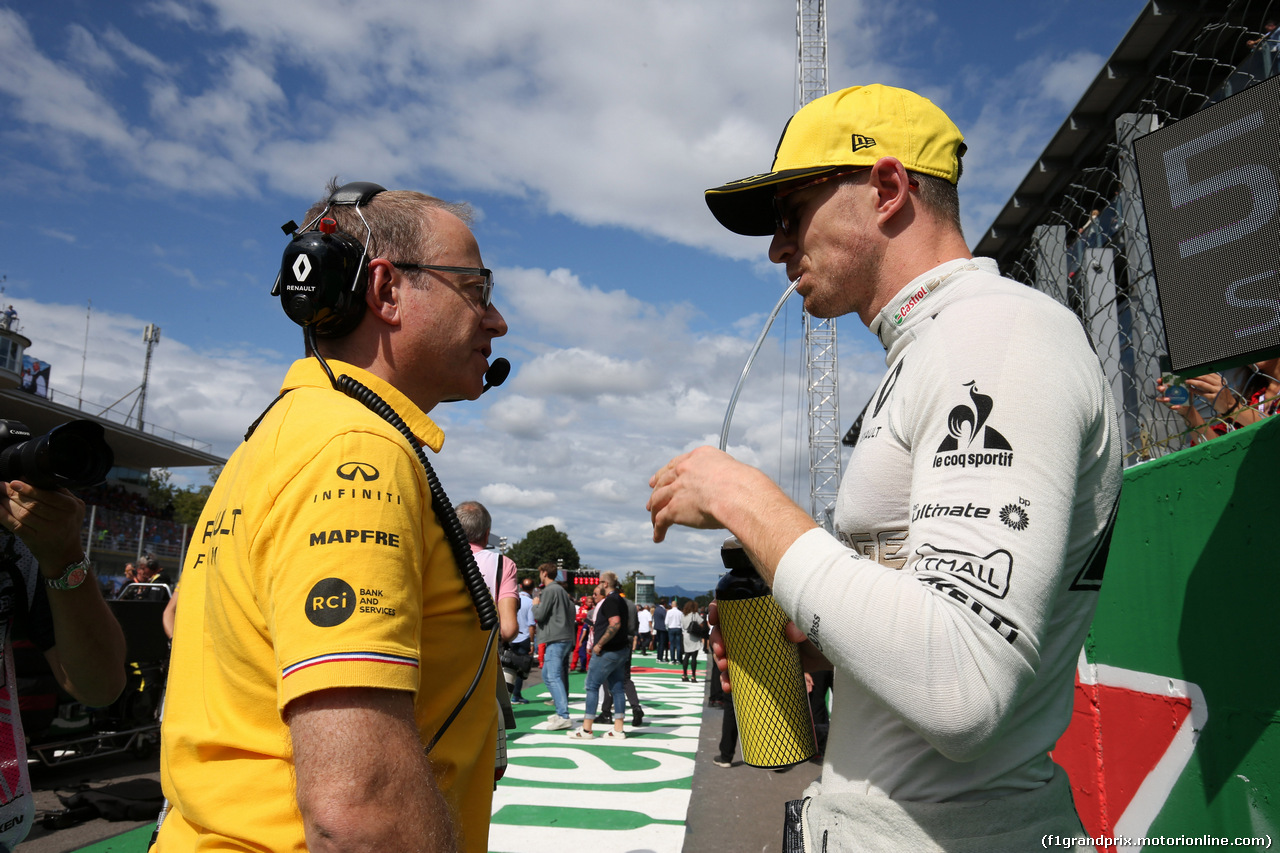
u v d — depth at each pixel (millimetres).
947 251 1123
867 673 774
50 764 5297
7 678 1529
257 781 822
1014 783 894
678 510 1041
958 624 740
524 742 7078
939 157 1139
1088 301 2391
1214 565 1541
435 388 1220
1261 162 1251
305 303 1060
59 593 1487
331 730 717
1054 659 915
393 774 721
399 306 1146
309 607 752
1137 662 1867
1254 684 1408
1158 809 1756
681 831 4289
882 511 976
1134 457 2201
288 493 820
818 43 37906
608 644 7309
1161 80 2012
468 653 1000
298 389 1006
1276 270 1227
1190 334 1359
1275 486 1350
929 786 900
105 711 5914
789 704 1276
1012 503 779
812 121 1181
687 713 9500
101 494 27906
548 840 4133
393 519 827
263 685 848
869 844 915
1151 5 2135
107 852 3939
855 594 793
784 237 1258
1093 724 2137
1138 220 2076
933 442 863
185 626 975
